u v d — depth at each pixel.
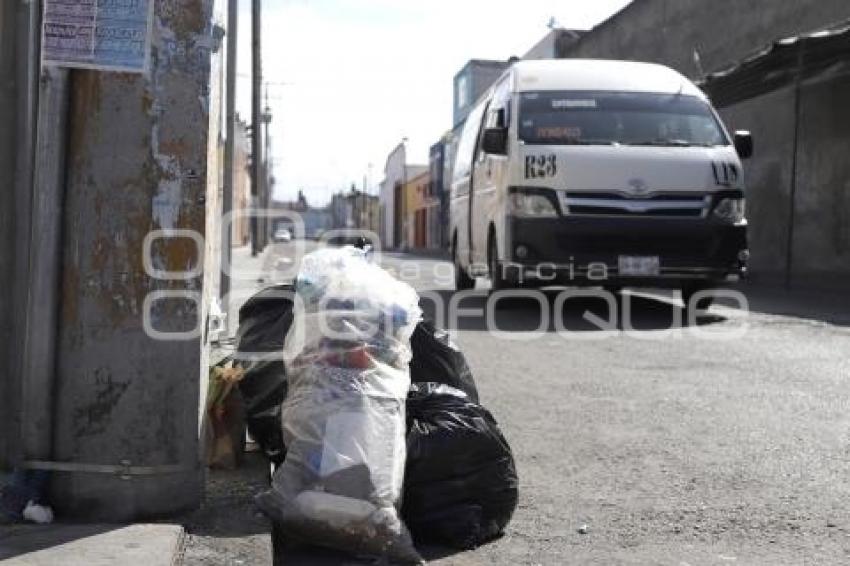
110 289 3.62
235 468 4.43
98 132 3.61
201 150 3.69
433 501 3.65
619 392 6.39
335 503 3.37
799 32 18.34
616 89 10.75
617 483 4.42
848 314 10.95
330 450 3.44
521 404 6.04
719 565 3.46
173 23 3.62
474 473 3.70
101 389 3.64
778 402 6.03
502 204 10.48
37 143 3.64
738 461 4.73
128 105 3.60
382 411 3.52
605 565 3.47
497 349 8.27
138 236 3.62
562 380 6.83
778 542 3.68
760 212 19.69
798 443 5.04
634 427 5.44
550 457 4.84
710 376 6.95
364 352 3.57
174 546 3.37
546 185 9.77
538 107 10.48
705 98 10.91
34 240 3.64
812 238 17.59
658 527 3.86
